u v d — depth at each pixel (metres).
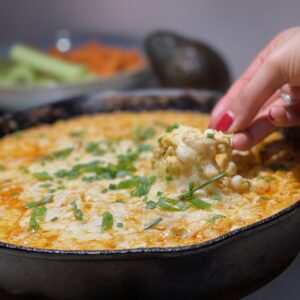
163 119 0.58
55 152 0.52
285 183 0.44
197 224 0.40
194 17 0.86
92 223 0.41
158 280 0.38
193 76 0.70
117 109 0.60
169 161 0.42
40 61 0.79
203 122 0.56
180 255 0.37
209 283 0.39
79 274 0.38
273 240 0.39
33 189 0.46
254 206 0.42
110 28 0.92
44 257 0.37
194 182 0.42
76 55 0.85
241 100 0.45
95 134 0.56
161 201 0.42
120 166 0.47
